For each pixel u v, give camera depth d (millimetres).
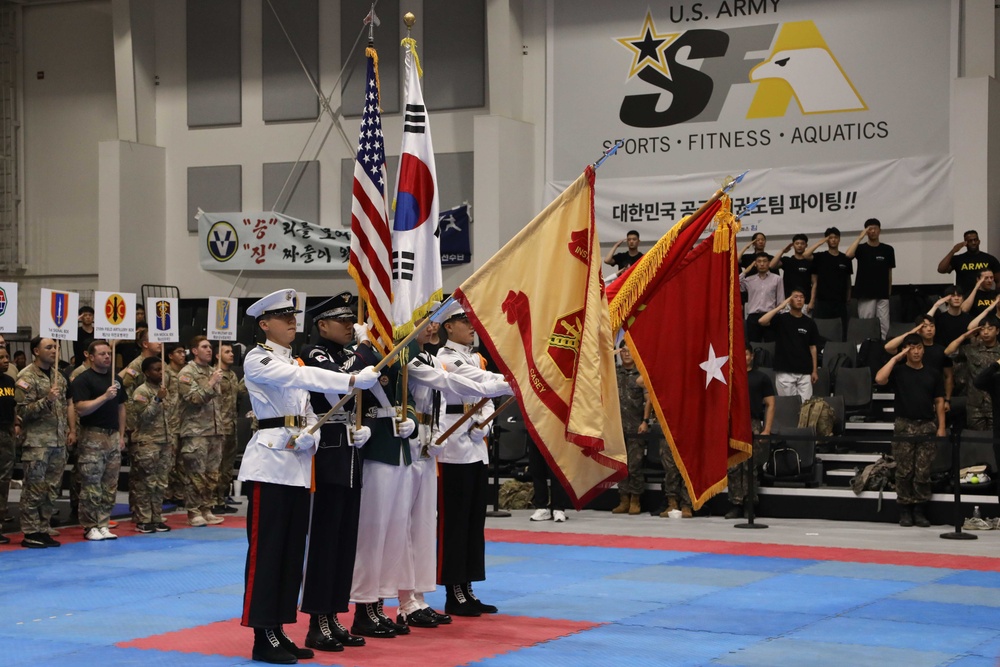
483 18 21094
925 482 13320
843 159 18812
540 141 20750
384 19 21750
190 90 23031
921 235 18375
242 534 13102
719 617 8203
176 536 12945
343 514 7211
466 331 8523
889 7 18516
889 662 6828
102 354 12672
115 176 22234
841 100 18812
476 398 8500
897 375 13602
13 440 12727
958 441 12523
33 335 23984
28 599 9062
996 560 10883
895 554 11297
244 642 7414
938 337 15648
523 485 15625
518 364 7242
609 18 20266
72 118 23938
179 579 10008
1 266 24141
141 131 22906
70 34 23938
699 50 19703
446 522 8203
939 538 12461
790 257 17656
